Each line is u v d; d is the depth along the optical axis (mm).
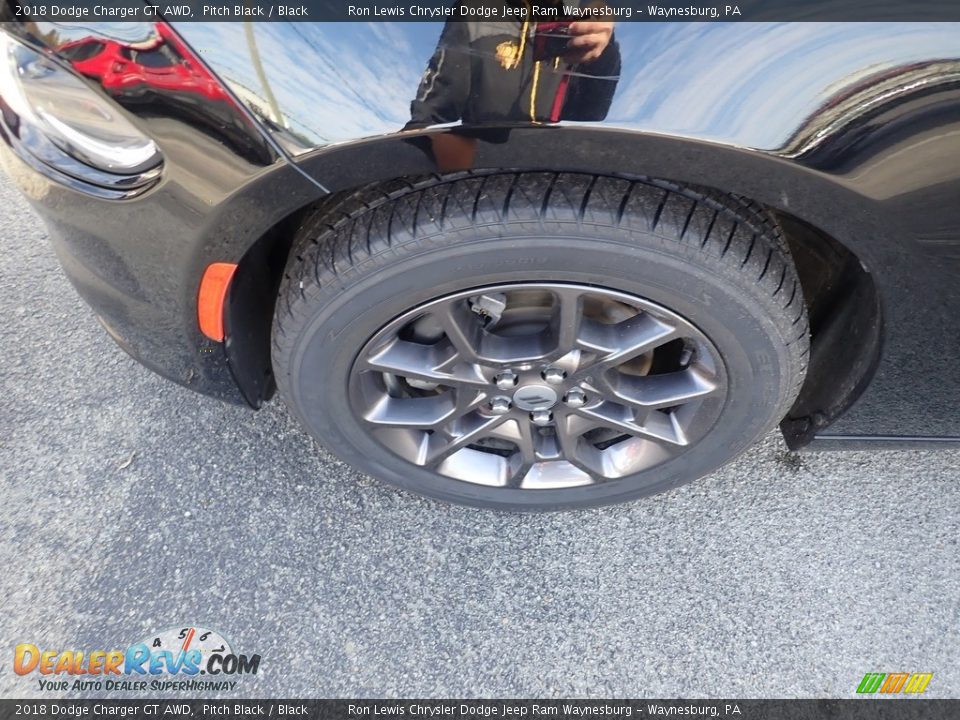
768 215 1419
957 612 1890
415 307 1432
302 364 1537
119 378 2236
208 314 1505
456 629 1859
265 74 1151
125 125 1252
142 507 2018
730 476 2102
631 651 1833
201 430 2146
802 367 1547
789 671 1810
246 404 1832
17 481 2051
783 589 1923
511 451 1925
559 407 1652
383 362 1553
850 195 1215
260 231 1340
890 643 1848
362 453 1794
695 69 1112
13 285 2414
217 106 1181
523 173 1284
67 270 1666
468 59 1115
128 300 1577
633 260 1320
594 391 1604
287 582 1914
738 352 1479
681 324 1443
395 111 1160
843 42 1096
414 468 1823
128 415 2170
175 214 1331
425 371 1566
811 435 1818
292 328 1471
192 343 1611
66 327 2336
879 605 1899
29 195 1474
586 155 1205
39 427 2145
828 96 1119
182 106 1189
